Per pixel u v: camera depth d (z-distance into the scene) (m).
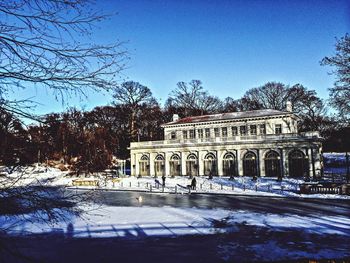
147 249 14.60
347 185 31.98
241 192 36.44
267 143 49.59
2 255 4.62
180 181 49.25
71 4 4.30
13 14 4.14
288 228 18.08
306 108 77.44
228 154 52.84
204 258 13.16
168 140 58.38
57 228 19.02
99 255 13.74
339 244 14.67
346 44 33.62
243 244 15.12
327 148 76.94
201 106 85.94
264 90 83.88
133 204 29.14
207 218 21.64
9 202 4.12
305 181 41.75
